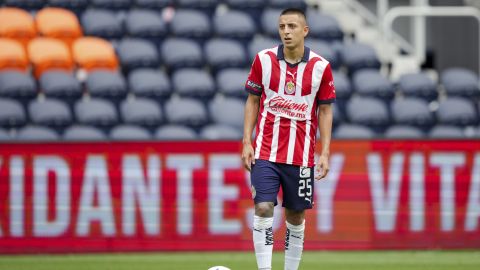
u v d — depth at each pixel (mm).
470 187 34156
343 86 44812
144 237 33094
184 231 33281
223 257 32094
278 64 22109
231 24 47656
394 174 33875
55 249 32719
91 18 47688
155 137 40219
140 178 33031
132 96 44000
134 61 45438
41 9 48469
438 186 34062
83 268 29078
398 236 33969
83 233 32844
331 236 33688
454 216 34156
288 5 50125
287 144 22172
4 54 43562
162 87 43688
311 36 48812
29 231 32656
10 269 28750
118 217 32969
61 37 46375
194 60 45844
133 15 47812
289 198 22594
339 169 33688
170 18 49344
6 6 48125
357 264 30609
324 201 33656
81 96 42844
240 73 44719
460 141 34062
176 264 30203
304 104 22156
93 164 32844
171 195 33219
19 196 32562
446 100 45531
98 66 44906
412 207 33969
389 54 51438
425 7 52719
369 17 54281
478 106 46781
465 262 31250
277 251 33688
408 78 46812
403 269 29531
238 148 33469
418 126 44781
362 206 33750
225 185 33406
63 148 32719
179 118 41906
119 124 42219
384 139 33812
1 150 32469
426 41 56375
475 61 54688
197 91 43969
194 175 33281
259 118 22500
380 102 44812
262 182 22109
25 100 42281
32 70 44281
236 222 33469
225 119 42281
